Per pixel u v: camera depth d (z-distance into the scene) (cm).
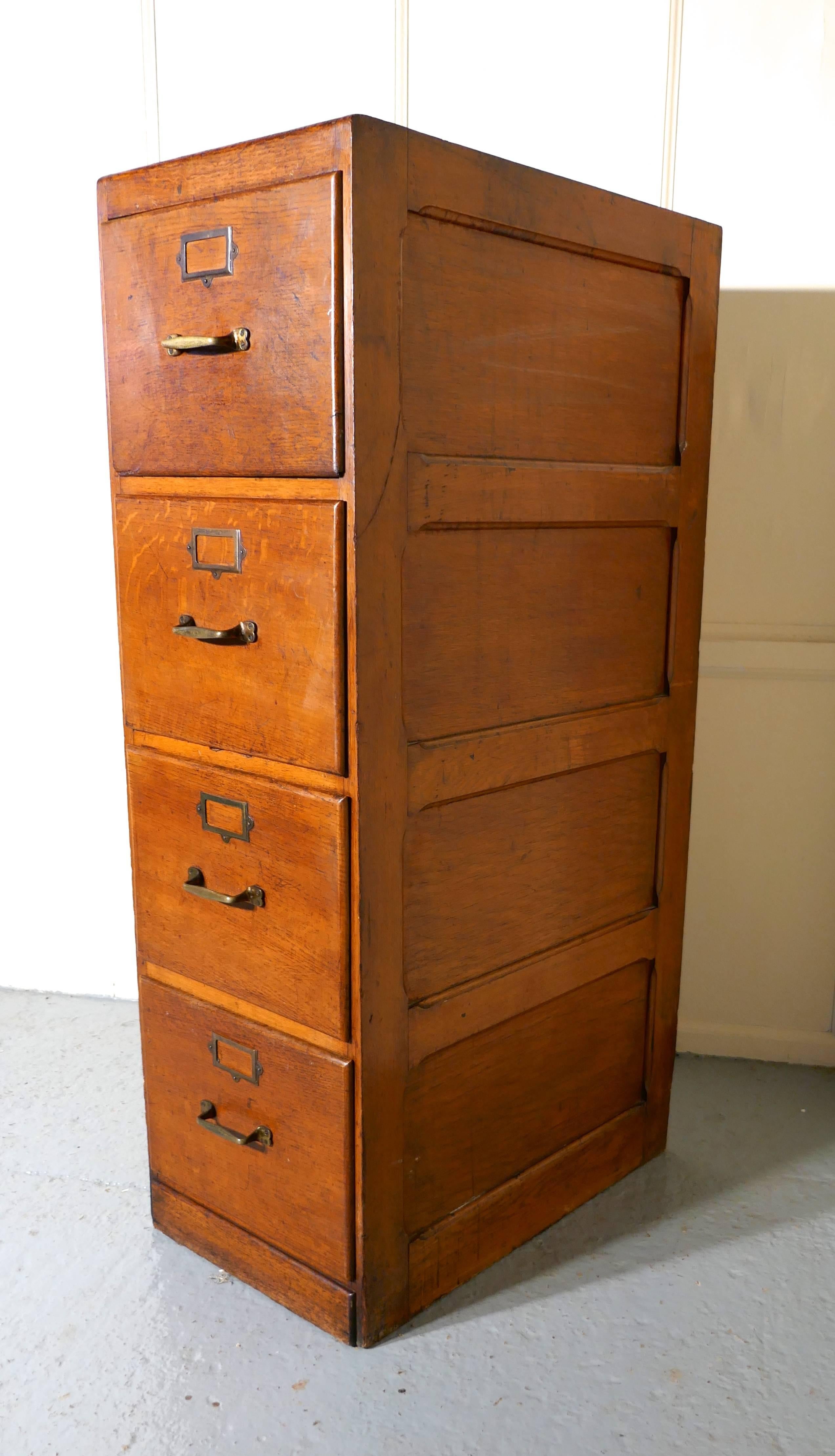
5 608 256
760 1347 159
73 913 269
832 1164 205
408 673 144
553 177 151
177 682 159
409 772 145
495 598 155
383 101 221
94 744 257
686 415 183
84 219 234
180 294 146
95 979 272
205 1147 172
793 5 204
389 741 142
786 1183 199
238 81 227
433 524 143
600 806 182
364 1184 150
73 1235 182
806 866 235
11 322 242
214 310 142
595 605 173
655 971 199
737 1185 199
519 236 148
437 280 138
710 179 213
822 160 209
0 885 271
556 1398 149
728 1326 163
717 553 227
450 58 218
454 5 216
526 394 154
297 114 226
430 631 146
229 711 152
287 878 149
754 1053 244
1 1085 230
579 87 214
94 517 245
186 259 144
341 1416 146
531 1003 173
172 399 151
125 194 150
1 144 236
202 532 150
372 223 127
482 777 157
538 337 155
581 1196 192
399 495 137
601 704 179
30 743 261
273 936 153
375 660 137
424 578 144
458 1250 169
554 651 167
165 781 164
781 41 206
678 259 174
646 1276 174
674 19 208
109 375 159
